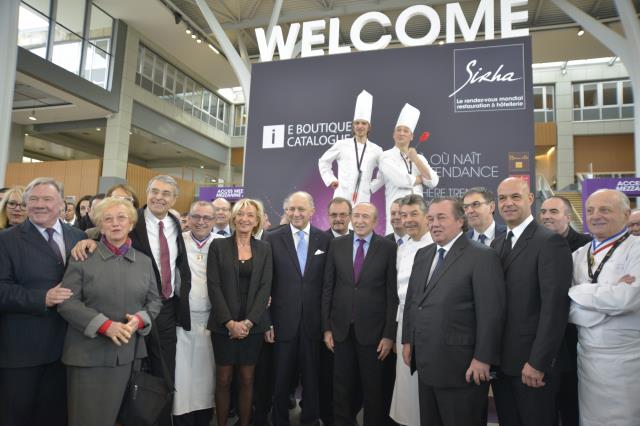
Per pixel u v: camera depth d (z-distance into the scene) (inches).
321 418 121.4
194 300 113.4
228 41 349.4
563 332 77.1
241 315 107.3
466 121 182.1
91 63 463.5
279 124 205.3
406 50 192.7
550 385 80.3
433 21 202.8
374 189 189.0
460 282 82.0
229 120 775.1
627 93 666.2
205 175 790.5
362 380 108.0
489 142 178.9
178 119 611.2
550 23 429.7
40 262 84.1
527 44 178.9
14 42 274.2
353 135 195.0
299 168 200.4
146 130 548.1
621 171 657.6
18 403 81.1
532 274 81.4
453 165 181.0
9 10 272.4
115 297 83.5
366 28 431.8
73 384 80.1
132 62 509.7
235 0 407.8
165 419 101.7
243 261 109.9
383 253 111.4
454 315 81.1
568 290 79.4
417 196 113.1
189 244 118.3
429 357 81.7
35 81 405.4
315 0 395.5
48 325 83.7
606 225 84.2
